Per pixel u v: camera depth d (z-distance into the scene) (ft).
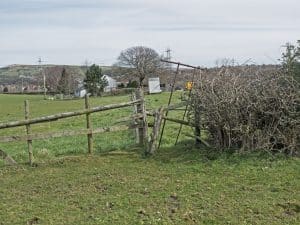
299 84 35.19
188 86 39.22
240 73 36.76
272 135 34.19
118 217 22.88
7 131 79.25
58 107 168.25
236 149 35.17
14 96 321.11
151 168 33.30
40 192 28.60
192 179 29.60
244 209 23.48
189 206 24.18
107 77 350.84
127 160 36.40
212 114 35.78
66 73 349.00
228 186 27.73
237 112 34.78
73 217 23.29
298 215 22.65
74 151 42.80
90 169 34.06
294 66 37.11
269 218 22.22
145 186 28.53
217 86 36.29
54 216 23.58
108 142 47.26
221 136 36.45
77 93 333.62
